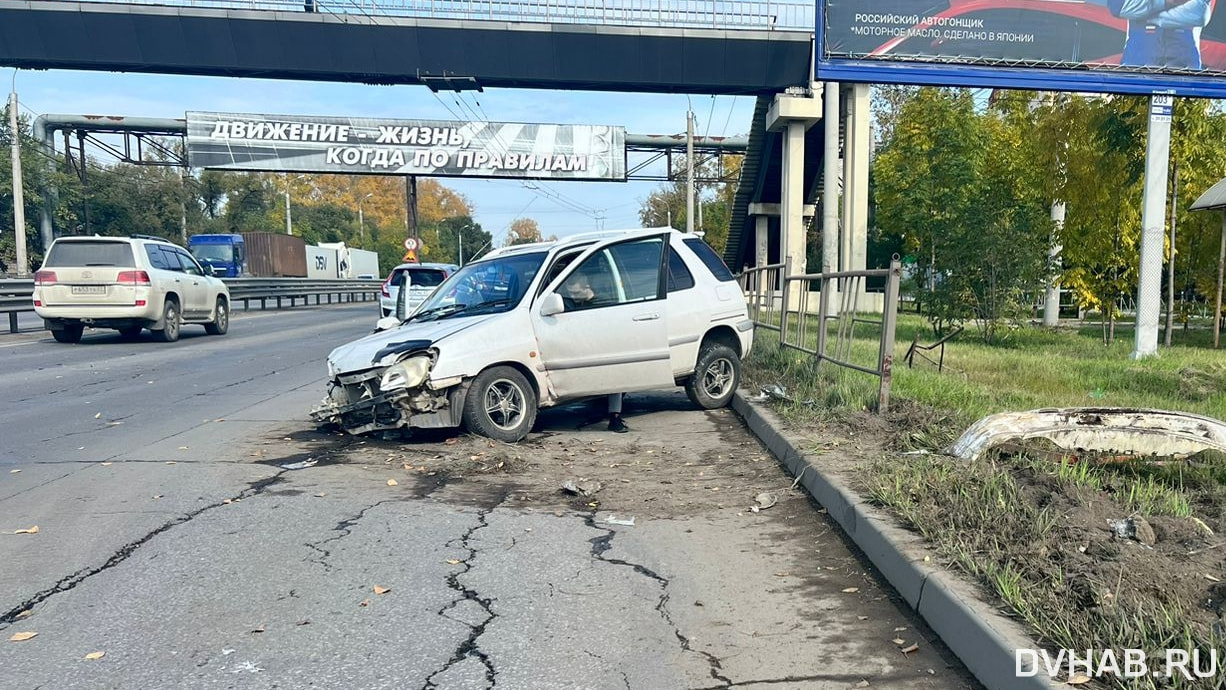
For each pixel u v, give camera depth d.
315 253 47.22
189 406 8.94
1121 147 13.30
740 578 4.11
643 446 7.00
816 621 3.62
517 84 22.08
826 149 21.16
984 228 14.12
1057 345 13.88
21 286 17.53
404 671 3.19
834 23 12.88
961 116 19.69
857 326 8.85
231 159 31.30
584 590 3.97
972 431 5.36
